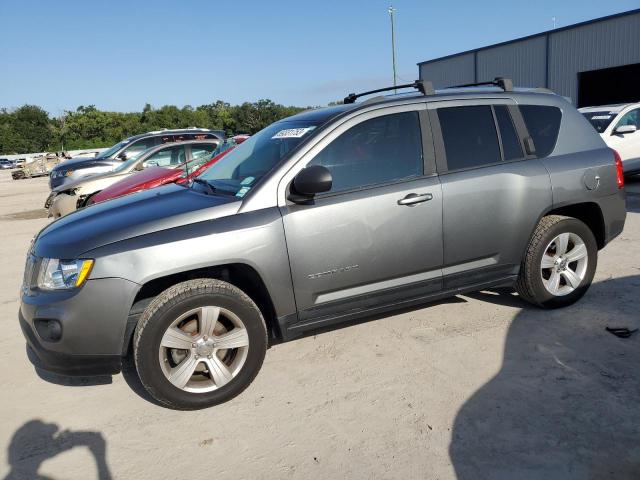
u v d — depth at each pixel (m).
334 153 3.69
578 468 2.63
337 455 2.86
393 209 3.72
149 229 3.29
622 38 23.19
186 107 96.38
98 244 3.21
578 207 4.58
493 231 4.09
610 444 2.79
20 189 23.97
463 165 4.03
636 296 4.75
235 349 3.49
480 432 2.96
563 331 4.13
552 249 4.46
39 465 2.93
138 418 3.35
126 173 9.95
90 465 2.91
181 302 3.23
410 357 3.88
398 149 3.86
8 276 7.06
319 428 3.10
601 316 4.36
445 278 4.02
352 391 3.48
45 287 3.26
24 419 3.41
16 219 12.86
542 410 3.12
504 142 4.20
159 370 3.25
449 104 4.09
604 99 25.72
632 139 10.77
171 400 3.30
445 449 2.84
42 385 3.86
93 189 9.56
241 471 2.78
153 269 3.18
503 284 4.32
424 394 3.38
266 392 3.54
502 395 3.31
